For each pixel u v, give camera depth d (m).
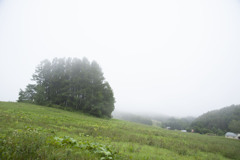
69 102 43.03
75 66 47.12
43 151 4.08
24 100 41.38
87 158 4.21
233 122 80.88
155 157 6.79
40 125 10.97
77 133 10.54
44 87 43.25
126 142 9.98
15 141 4.60
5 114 14.07
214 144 16.61
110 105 46.47
